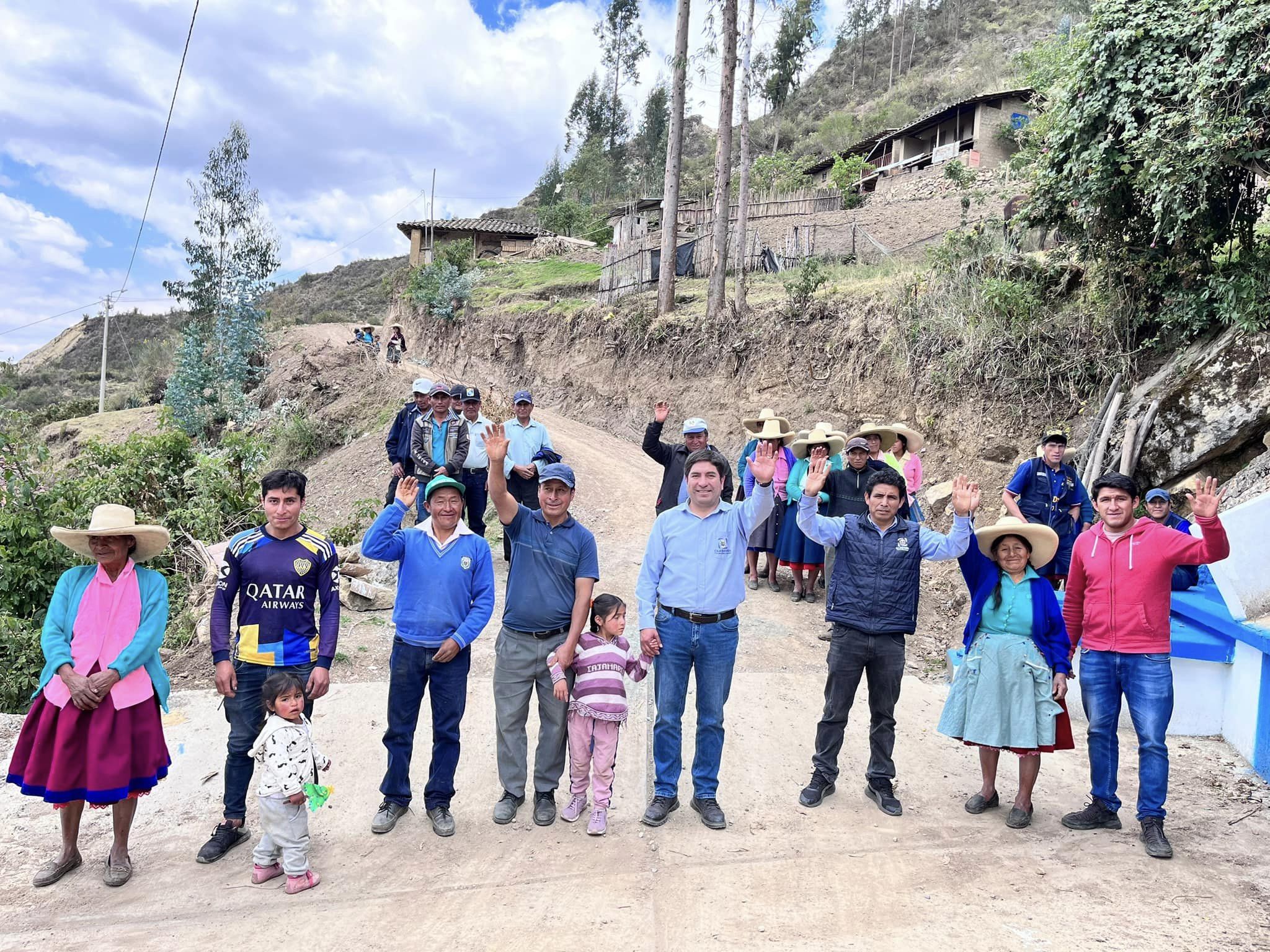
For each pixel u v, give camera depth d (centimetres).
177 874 468
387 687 726
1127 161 982
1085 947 375
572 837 500
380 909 424
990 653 510
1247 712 605
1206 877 442
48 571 1113
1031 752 504
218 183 3725
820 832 504
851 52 8156
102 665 454
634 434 2123
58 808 552
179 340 4131
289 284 10000
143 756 461
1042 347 1138
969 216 2219
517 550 519
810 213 2773
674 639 508
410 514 1270
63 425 3991
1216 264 1009
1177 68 921
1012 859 467
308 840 450
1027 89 2977
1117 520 495
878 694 536
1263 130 873
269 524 496
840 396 1480
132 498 1242
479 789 568
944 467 1218
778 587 1046
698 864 466
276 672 485
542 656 518
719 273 1975
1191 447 941
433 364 3616
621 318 2411
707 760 517
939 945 380
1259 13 835
